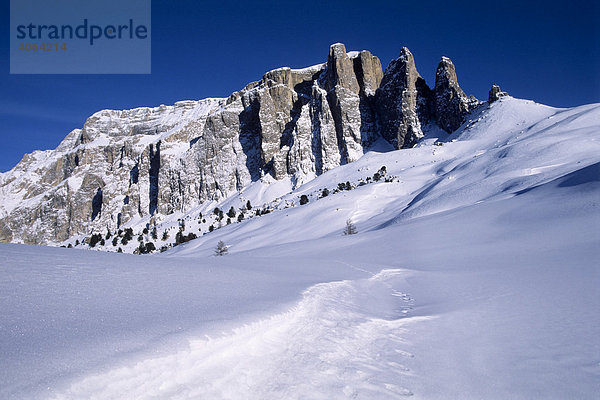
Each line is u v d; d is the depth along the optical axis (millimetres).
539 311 8672
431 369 5941
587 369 5555
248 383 4988
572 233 19781
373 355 6559
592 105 117812
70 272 8641
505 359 6188
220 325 5984
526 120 148000
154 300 7238
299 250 44750
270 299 8711
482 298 10859
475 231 28859
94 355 4305
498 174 58750
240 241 90000
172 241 144125
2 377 3484
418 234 33969
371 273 18141
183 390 4430
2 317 5070
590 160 44250
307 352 6305
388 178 116875
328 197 108000
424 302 11617
